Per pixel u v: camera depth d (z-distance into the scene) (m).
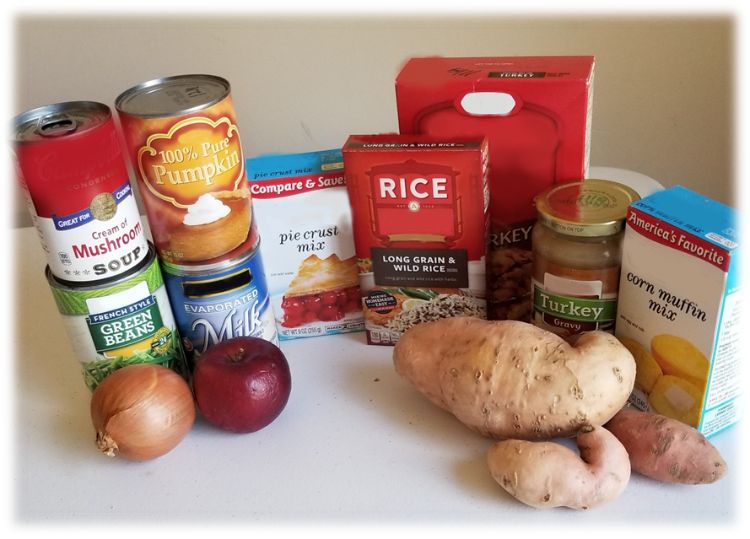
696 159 1.21
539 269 0.79
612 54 1.13
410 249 0.83
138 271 0.75
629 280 0.73
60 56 1.13
